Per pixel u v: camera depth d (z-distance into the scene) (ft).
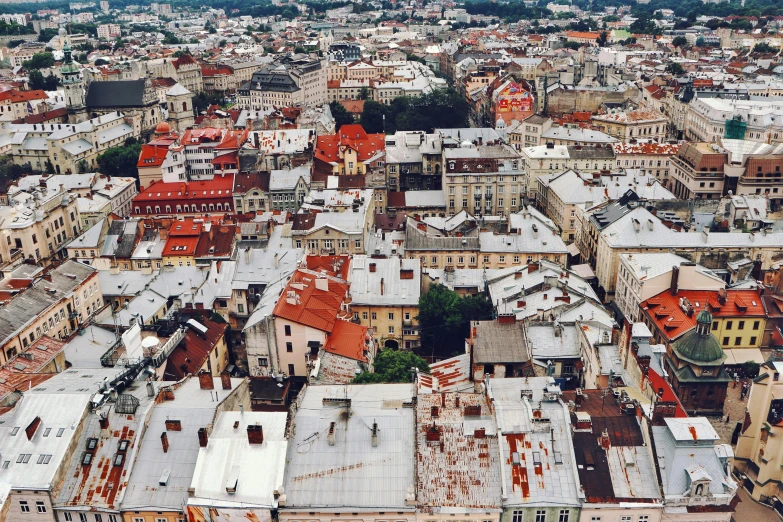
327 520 292.81
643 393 353.31
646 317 508.94
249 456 304.91
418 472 302.25
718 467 295.07
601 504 288.30
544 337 436.76
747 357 498.69
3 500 270.26
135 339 404.16
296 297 455.22
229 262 572.10
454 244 631.15
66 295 508.12
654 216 629.10
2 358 433.07
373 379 391.04
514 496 291.99
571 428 311.68
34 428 309.63
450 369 424.05
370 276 551.18
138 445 311.68
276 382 408.87
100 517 296.10
